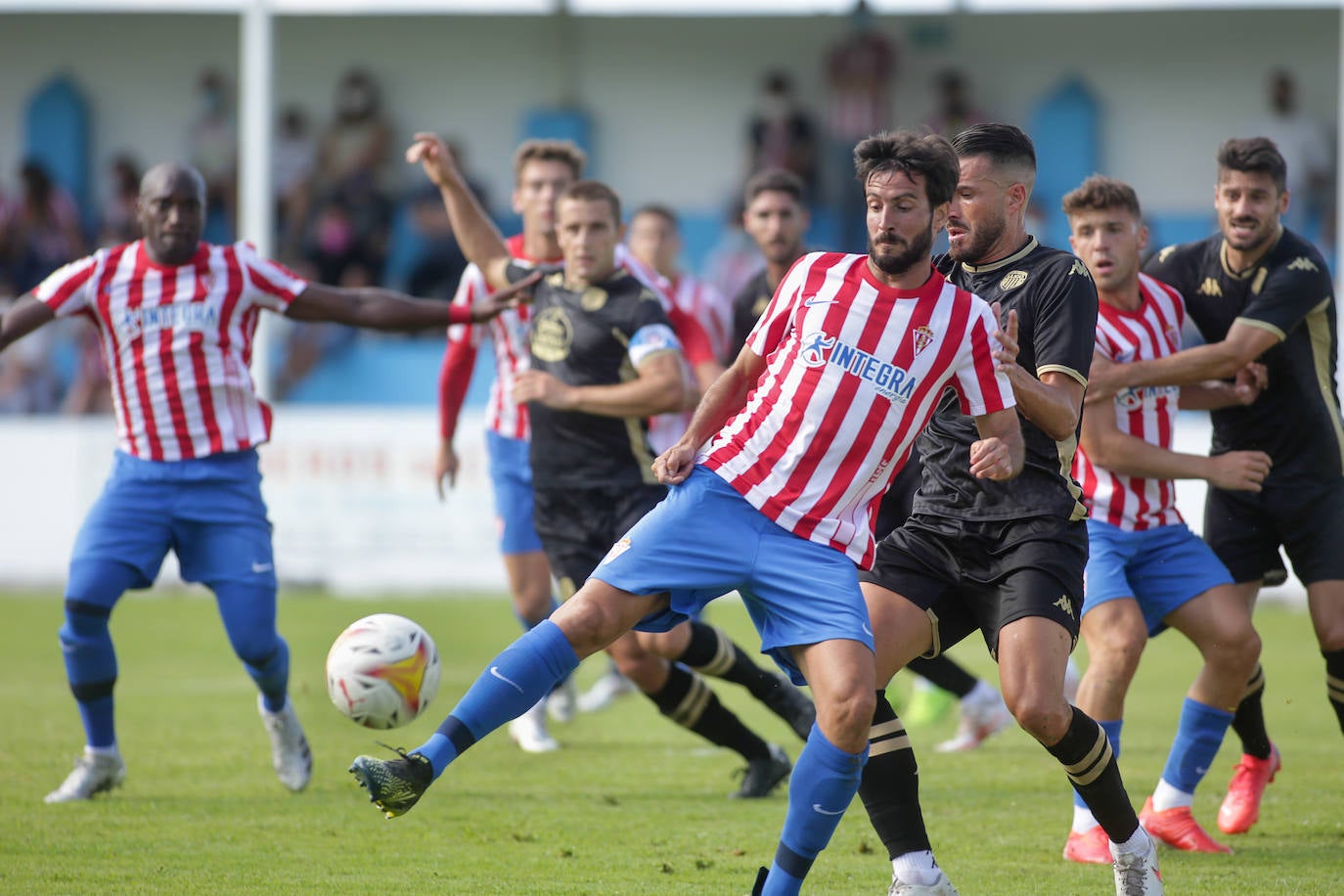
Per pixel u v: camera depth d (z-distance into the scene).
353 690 16.23
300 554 51.59
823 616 15.41
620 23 76.50
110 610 22.06
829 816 15.20
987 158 17.22
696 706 22.58
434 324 23.38
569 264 24.14
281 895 16.95
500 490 28.30
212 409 22.47
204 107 75.06
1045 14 74.00
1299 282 20.58
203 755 25.73
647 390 23.27
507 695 15.20
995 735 28.86
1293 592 50.47
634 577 15.65
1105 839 18.94
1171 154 73.62
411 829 20.39
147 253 22.45
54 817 21.02
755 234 29.69
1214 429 22.19
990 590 16.98
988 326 15.70
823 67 75.94
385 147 74.88
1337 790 23.59
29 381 63.41
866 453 15.70
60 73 76.00
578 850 19.28
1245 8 72.25
